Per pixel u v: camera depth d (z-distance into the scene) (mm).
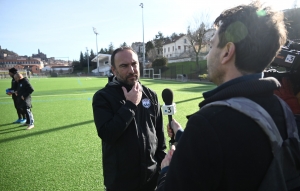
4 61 101750
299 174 804
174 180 754
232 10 854
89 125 5957
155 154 2057
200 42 32281
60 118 6910
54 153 3963
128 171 1723
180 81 26000
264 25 793
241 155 689
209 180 714
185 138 760
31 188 2818
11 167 3430
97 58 55719
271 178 708
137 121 1811
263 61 814
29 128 5676
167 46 63438
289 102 1188
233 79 809
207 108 777
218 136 699
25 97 5652
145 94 1980
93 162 3557
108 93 1834
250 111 715
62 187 2826
